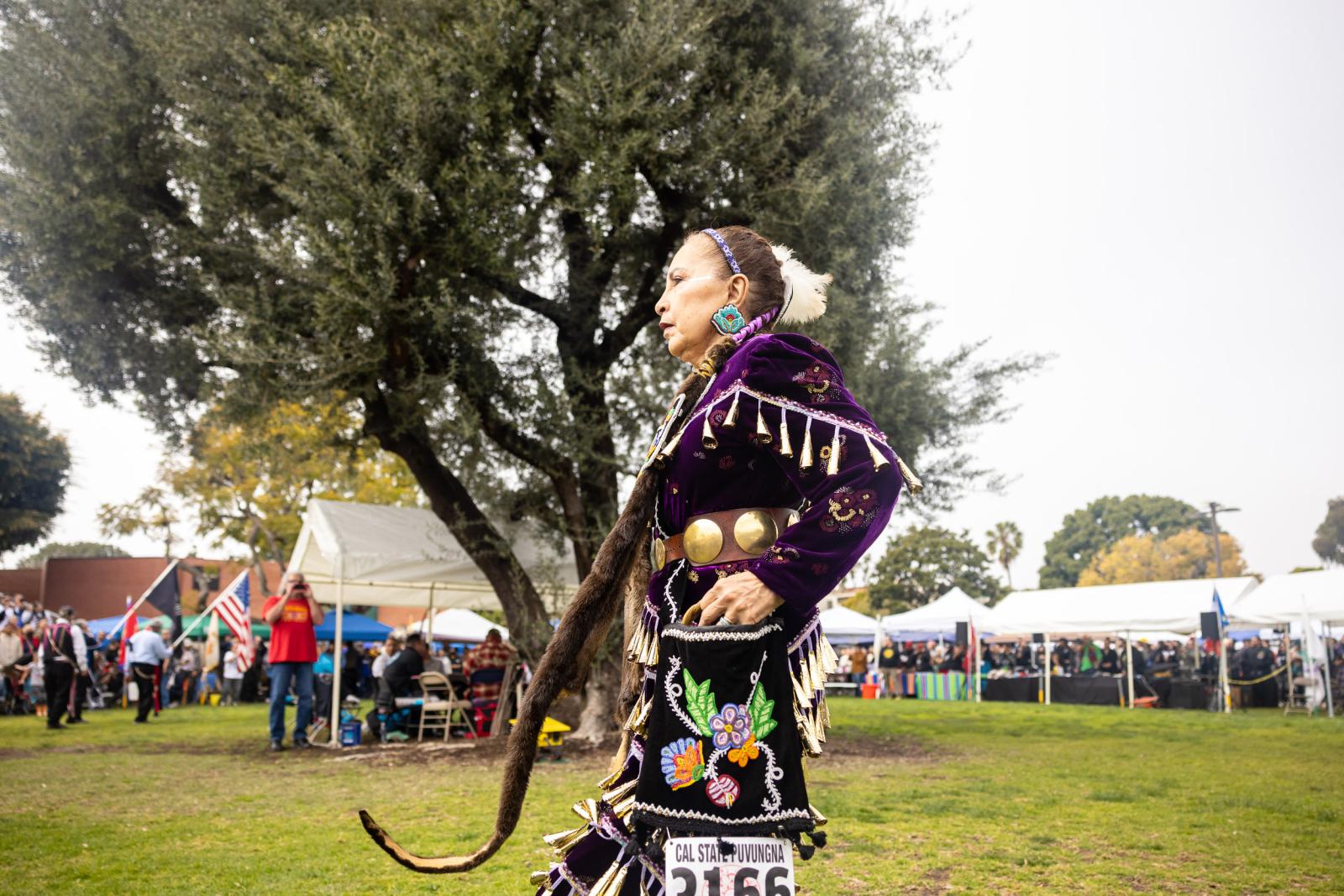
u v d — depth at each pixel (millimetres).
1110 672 27312
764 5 10188
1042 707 22781
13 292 10750
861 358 10602
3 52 9812
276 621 11367
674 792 1655
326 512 12062
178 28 9406
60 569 43562
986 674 29047
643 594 1985
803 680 1711
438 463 11398
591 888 1921
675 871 1618
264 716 18172
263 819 6453
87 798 7469
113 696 22281
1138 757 10594
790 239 10055
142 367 11383
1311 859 5242
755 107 9508
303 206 9078
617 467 10438
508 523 11602
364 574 11852
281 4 9281
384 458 31047
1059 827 6133
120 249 10234
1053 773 9078
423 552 12109
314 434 14594
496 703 12484
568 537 11125
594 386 10445
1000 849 5426
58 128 9898
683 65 9742
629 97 9516
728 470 1818
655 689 1731
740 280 1990
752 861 1615
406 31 9227
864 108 10547
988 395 12383
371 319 9406
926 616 30094
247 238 10359
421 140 9344
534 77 9977
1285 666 23781
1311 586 21500
